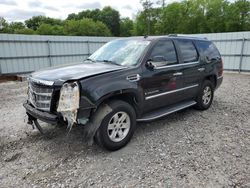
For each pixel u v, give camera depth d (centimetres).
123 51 436
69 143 395
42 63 1507
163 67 429
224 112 563
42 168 322
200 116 530
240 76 1322
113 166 324
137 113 399
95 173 309
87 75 332
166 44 454
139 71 386
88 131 335
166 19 5006
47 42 1505
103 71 352
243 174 301
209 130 447
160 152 360
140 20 5359
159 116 424
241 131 443
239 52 1474
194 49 525
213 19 4597
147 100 405
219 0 4588
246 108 602
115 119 359
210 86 579
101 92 331
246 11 4366
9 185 288
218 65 598
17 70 1403
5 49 1335
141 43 436
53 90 328
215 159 338
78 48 1667
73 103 312
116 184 286
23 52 1409
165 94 440
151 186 280
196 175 300
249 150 366
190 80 502
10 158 351
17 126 481
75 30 6812
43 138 417
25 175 307
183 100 506
